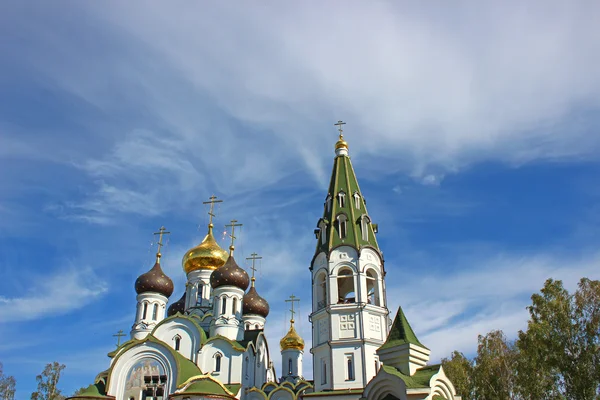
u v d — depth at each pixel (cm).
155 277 6644
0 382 7850
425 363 3497
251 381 6125
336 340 4606
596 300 4775
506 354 6059
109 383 5284
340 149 5762
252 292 7806
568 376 4647
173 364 5297
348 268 4919
